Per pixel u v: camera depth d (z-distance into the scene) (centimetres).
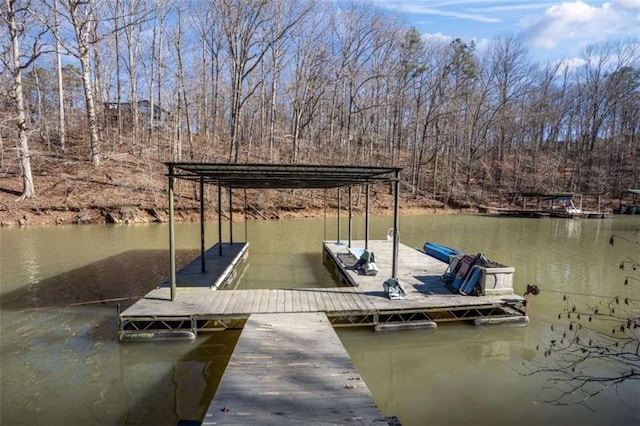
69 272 925
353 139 3173
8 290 779
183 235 1522
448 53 3098
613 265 1068
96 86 2383
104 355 500
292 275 970
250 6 2108
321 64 2633
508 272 634
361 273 790
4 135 1998
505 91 3300
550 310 688
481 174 3381
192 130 3031
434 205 2720
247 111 3095
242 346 439
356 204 2486
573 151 3688
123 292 768
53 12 1906
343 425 289
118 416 372
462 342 557
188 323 560
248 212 2097
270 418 298
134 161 2241
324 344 446
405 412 382
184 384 434
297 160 2605
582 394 414
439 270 818
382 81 3228
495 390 424
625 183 3153
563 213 2450
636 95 3384
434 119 2891
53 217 1700
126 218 1758
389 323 571
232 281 903
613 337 561
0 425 355
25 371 457
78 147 2347
